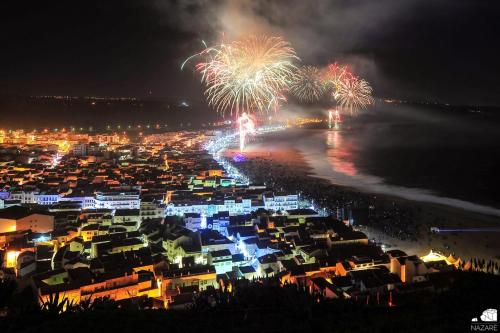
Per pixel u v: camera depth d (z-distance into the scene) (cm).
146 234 14100
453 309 6359
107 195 18838
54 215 15188
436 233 15562
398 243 14450
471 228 16225
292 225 15000
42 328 5156
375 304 7012
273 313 6253
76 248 12812
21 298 8844
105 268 10744
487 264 12506
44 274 10131
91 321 5450
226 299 6938
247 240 13562
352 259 11688
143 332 5353
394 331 5400
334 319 5984
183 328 5603
